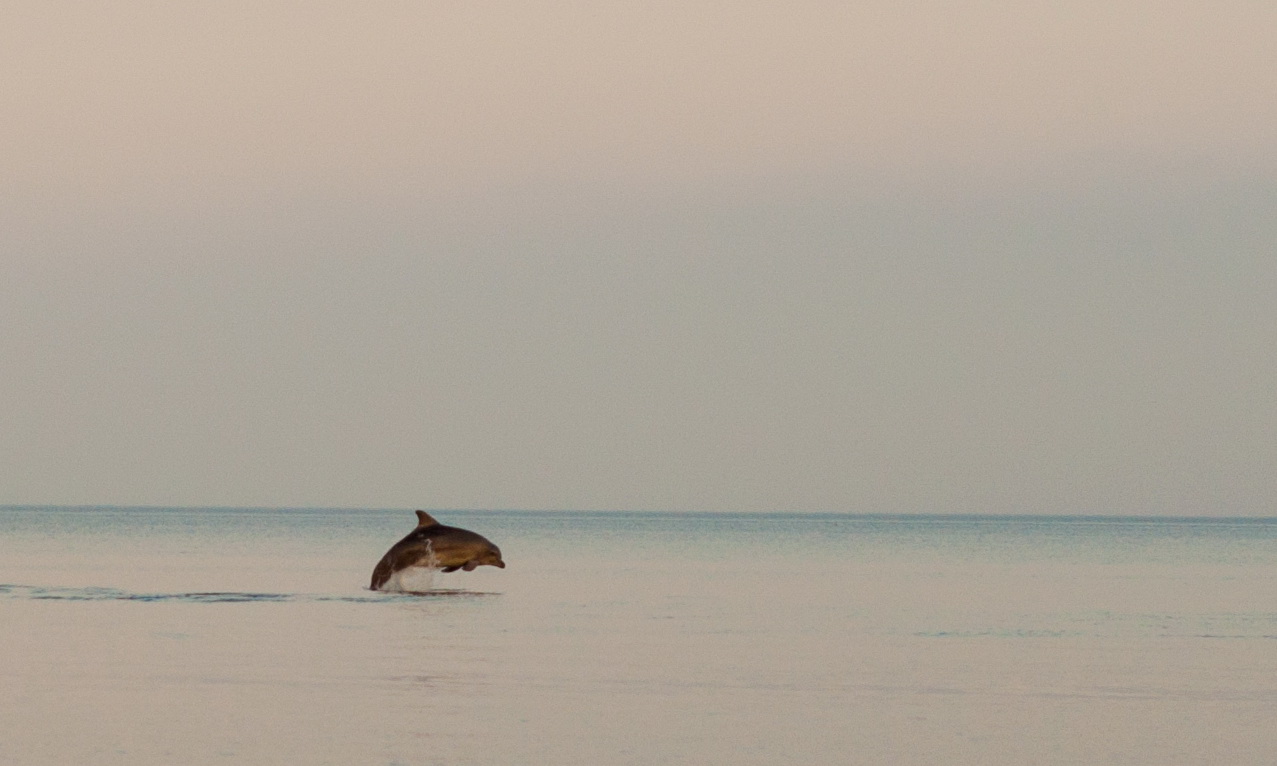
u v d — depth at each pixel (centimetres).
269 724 4159
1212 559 15275
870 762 3753
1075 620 7388
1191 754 3888
